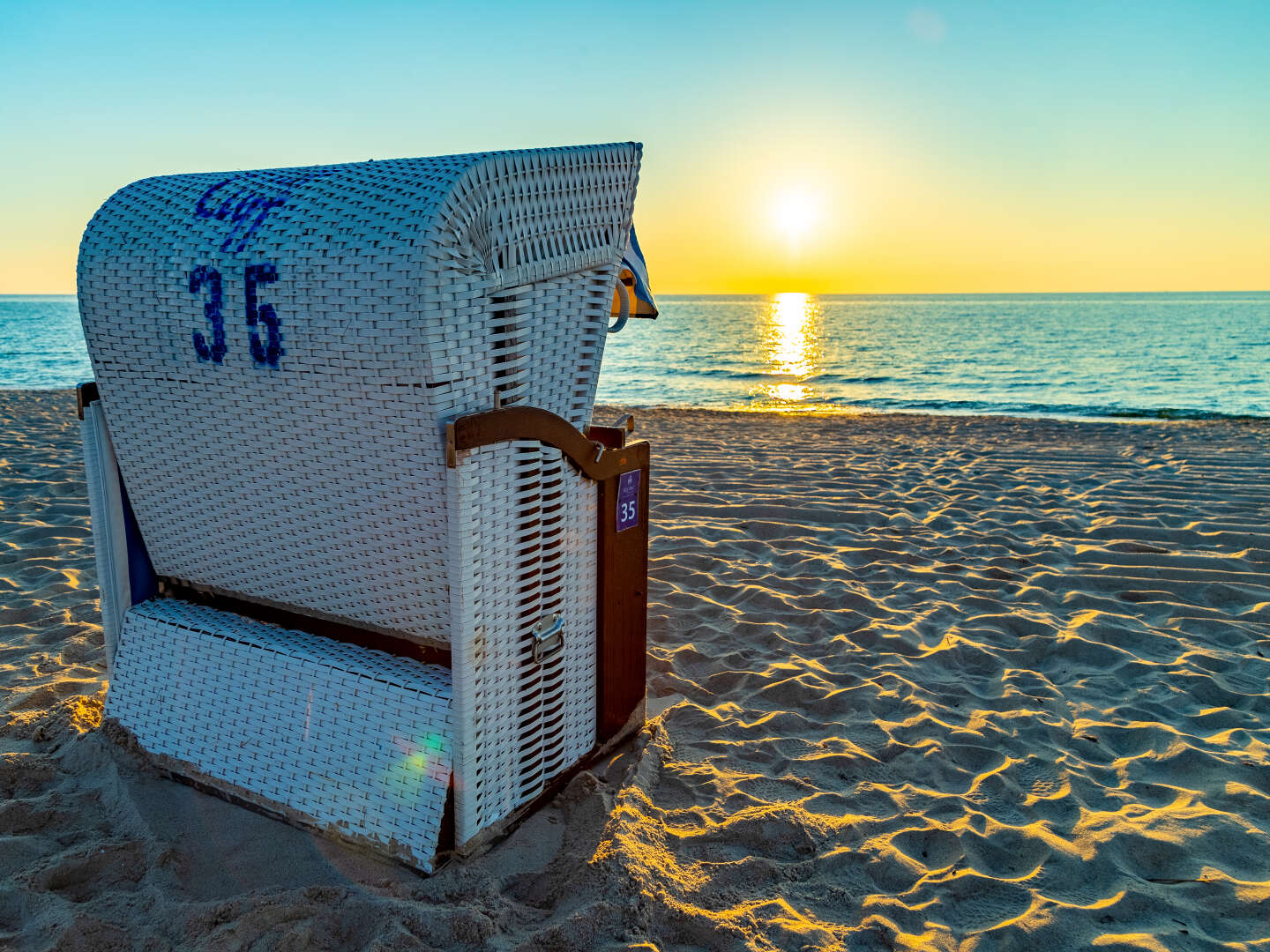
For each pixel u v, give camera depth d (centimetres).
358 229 178
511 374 200
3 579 421
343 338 181
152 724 241
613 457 236
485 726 205
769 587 438
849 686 327
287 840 214
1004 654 359
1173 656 358
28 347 3772
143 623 249
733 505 605
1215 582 442
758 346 4731
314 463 205
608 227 220
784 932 192
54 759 246
